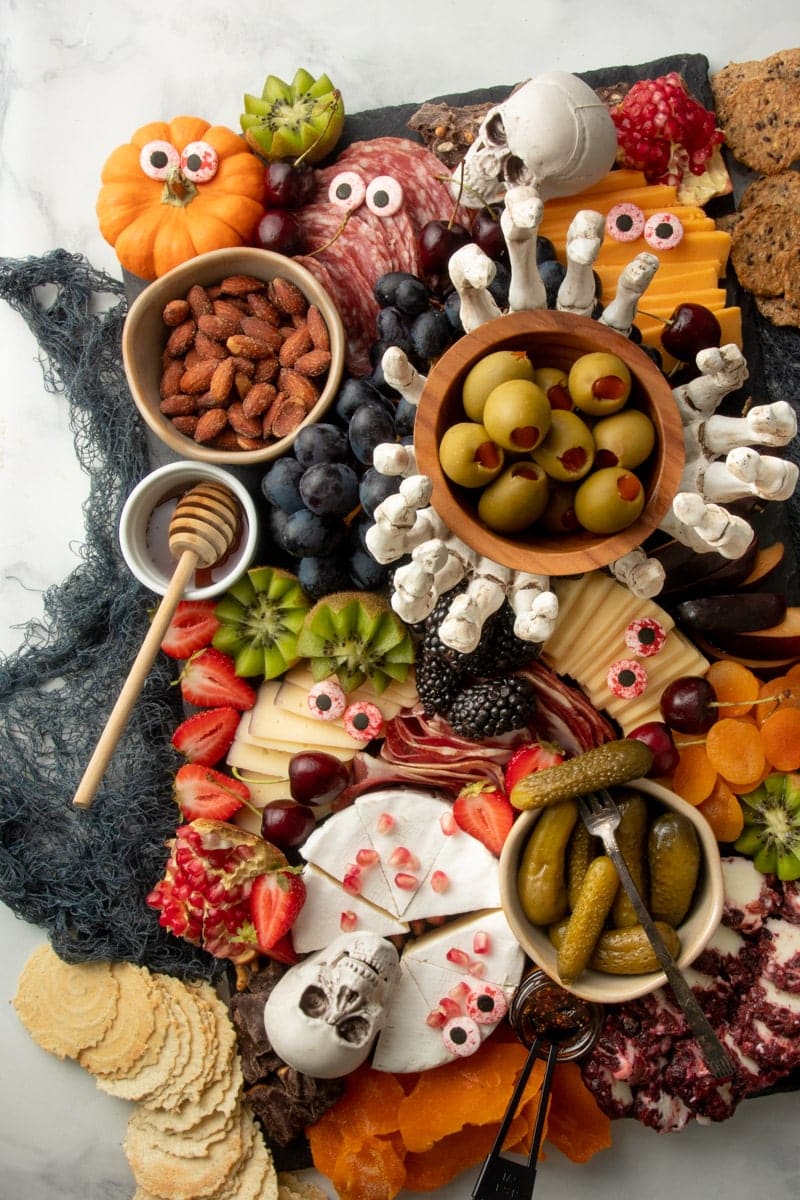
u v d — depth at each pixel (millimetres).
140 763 690
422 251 643
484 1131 656
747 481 511
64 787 697
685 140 655
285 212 659
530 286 554
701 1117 634
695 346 626
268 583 651
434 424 547
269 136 667
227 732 668
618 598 629
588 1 724
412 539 565
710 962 634
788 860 635
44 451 740
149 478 635
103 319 727
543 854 594
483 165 633
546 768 598
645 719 644
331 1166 648
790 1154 681
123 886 677
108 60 740
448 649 601
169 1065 651
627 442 539
